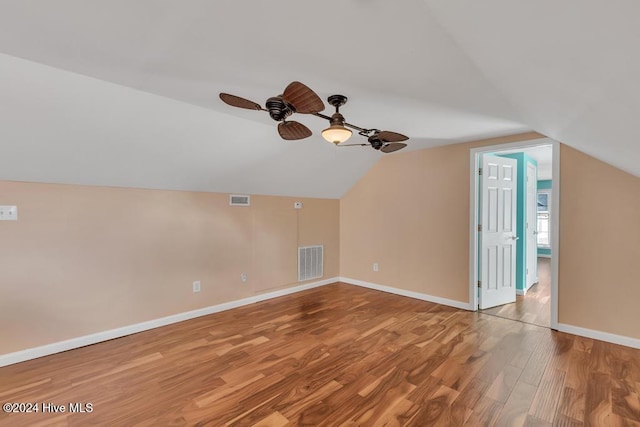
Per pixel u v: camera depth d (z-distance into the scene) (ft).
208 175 11.03
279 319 11.21
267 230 13.82
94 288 9.23
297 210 15.05
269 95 7.36
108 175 9.12
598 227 9.37
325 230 16.47
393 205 14.70
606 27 2.38
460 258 12.44
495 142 11.44
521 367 7.70
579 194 9.67
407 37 4.64
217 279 12.12
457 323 10.74
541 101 5.52
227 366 7.78
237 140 10.12
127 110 7.54
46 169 8.10
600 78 3.43
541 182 27.32
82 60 5.72
